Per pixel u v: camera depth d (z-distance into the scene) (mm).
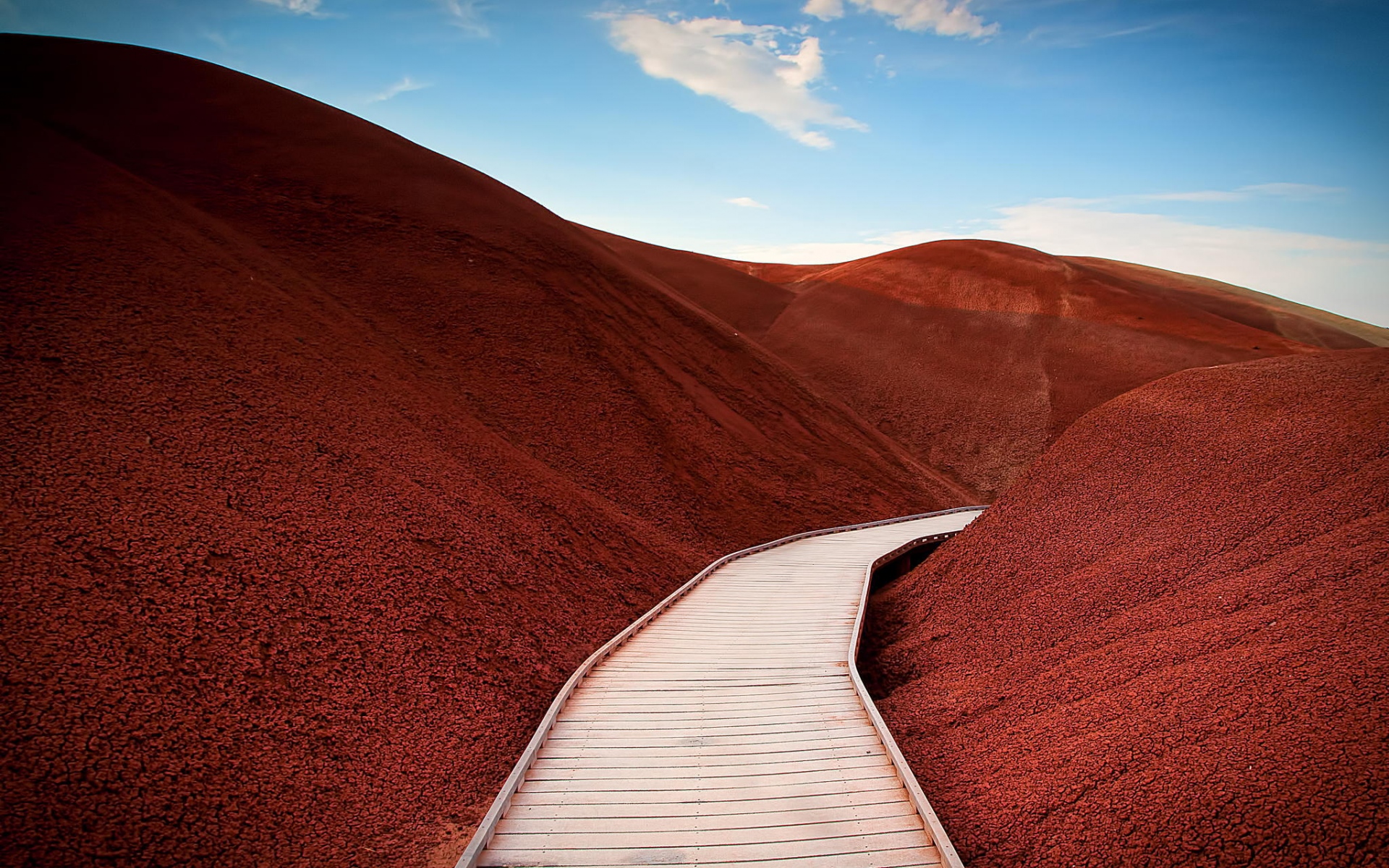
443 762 6840
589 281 26984
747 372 29016
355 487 10133
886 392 39156
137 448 8586
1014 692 7996
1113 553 10430
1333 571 7188
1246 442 10883
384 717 7059
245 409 10430
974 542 13461
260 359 12141
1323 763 5035
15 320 9898
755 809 5984
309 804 5801
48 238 12641
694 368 26297
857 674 8961
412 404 14172
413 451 12164
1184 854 4906
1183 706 6195
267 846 5301
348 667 7383
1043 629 9477
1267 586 7574
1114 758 5961
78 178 16219
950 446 34969
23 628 5934
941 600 12312
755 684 8883
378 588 8602
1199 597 8109
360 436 11570
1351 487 8672
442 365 18219
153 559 7211
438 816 6145
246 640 6965
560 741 7234
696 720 7773
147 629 6500
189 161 24391
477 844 5215
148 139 24891
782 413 27312
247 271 16078
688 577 14648
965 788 6391
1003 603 10969
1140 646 7633
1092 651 8188
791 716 7926
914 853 5441
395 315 19859
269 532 8430
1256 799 5016
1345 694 5488
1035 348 41406
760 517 19734
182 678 6262
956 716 7879
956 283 49969
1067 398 36969
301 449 10242
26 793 4863
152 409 9422
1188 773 5473
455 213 27031
